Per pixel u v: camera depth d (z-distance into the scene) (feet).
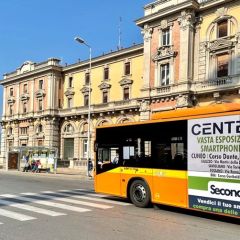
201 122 37.76
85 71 183.01
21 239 27.37
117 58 164.45
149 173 43.29
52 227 31.65
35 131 200.64
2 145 225.56
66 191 61.16
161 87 124.88
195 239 28.19
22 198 51.24
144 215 38.60
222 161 35.37
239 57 108.58
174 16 123.54
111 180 49.19
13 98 220.23
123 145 47.75
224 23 114.11
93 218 36.09
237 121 34.40
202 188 36.99
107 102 164.45
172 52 122.42
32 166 140.15
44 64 198.29
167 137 41.52
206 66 116.57
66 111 188.44
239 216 33.50
